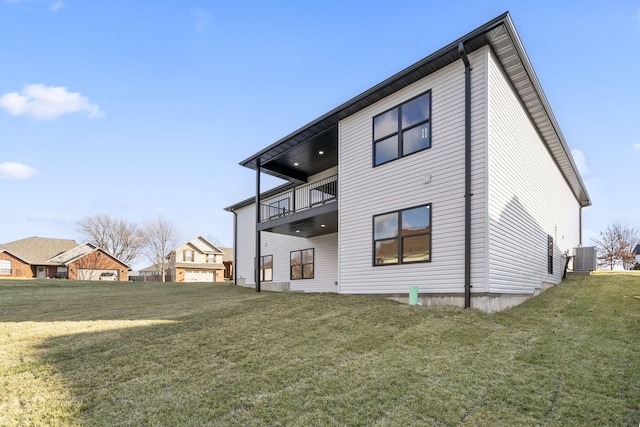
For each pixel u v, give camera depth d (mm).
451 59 8508
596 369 4500
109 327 7117
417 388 3973
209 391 4031
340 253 10758
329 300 9141
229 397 3871
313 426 3264
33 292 14938
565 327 6598
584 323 6906
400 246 9219
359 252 10234
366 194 10234
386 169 9805
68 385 4281
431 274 8492
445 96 8688
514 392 3861
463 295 7832
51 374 4645
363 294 9953
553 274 12883
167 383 4285
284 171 15094
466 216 7859
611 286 11500
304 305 8641
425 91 9117
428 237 8648
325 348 5391
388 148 9844
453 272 8078
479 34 7672
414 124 9258
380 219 9797
